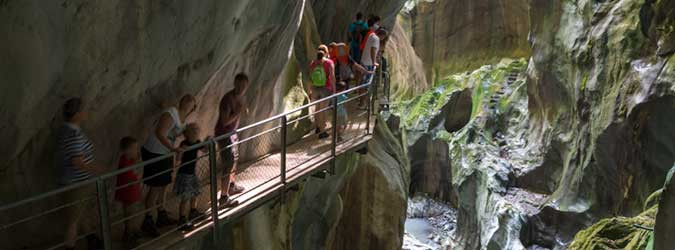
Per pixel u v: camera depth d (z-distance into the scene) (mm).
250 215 7613
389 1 18719
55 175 5074
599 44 16078
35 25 4227
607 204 16141
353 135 9578
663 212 4160
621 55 15086
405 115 29688
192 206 5812
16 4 4043
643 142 14094
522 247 17328
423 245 22703
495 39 28094
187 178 5582
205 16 5930
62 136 4688
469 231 22391
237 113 6387
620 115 14586
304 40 12141
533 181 19984
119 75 5227
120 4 4836
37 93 4496
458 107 27484
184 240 5480
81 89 4930
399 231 12695
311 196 10281
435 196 28062
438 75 29781
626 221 7520
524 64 25703
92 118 5246
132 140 5180
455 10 28656
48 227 5145
